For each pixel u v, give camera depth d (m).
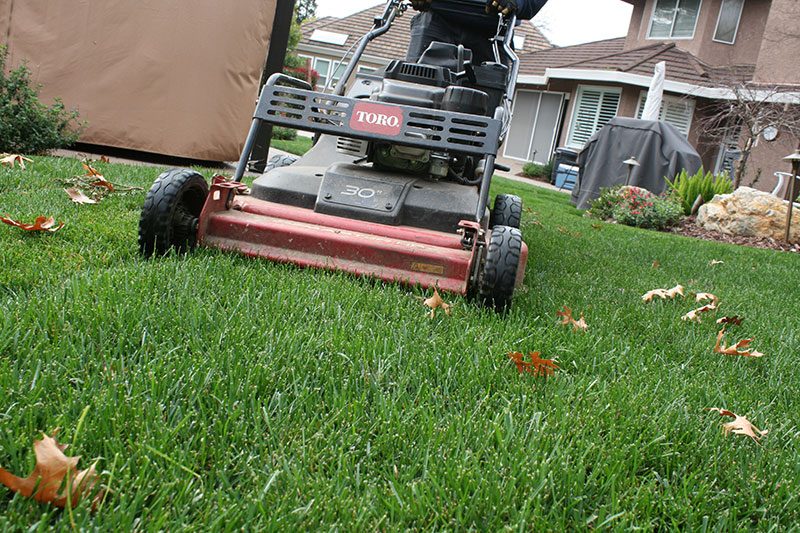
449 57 5.13
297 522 1.60
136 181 6.30
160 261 3.52
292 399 2.24
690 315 4.26
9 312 2.51
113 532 1.47
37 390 1.94
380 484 1.82
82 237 3.90
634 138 13.55
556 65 26.45
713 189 12.89
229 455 1.84
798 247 11.01
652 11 23.80
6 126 7.32
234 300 3.03
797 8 17.39
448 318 3.27
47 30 8.49
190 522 1.58
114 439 1.78
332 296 3.21
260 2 9.38
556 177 21.02
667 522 1.86
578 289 4.75
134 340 2.46
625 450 2.15
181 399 2.09
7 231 3.83
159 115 8.84
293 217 3.91
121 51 8.59
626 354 3.19
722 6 21.98
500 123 3.91
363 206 4.01
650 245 8.45
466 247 3.69
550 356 3.00
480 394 2.45
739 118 18.47
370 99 4.52
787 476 2.15
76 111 8.20
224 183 3.84
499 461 1.95
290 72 26.86
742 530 1.79
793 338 4.05
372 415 2.17
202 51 8.88
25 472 1.63
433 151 4.42
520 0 5.19
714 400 2.77
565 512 1.78
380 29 5.20
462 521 1.68
